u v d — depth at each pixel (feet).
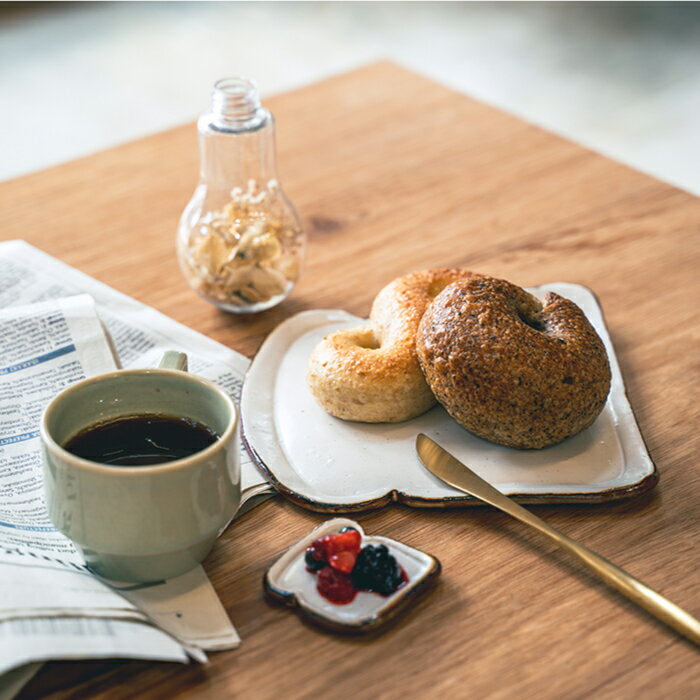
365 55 8.35
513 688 1.95
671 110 7.37
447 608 2.06
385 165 3.28
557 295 2.39
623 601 2.07
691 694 1.94
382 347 2.42
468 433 2.37
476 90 7.71
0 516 2.17
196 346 2.59
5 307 2.69
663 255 2.91
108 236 2.98
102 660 1.99
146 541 2.00
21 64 7.98
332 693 1.95
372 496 2.23
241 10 9.22
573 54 8.34
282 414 2.41
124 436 2.12
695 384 2.52
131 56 8.20
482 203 3.12
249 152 2.65
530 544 2.17
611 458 2.31
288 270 2.69
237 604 2.07
